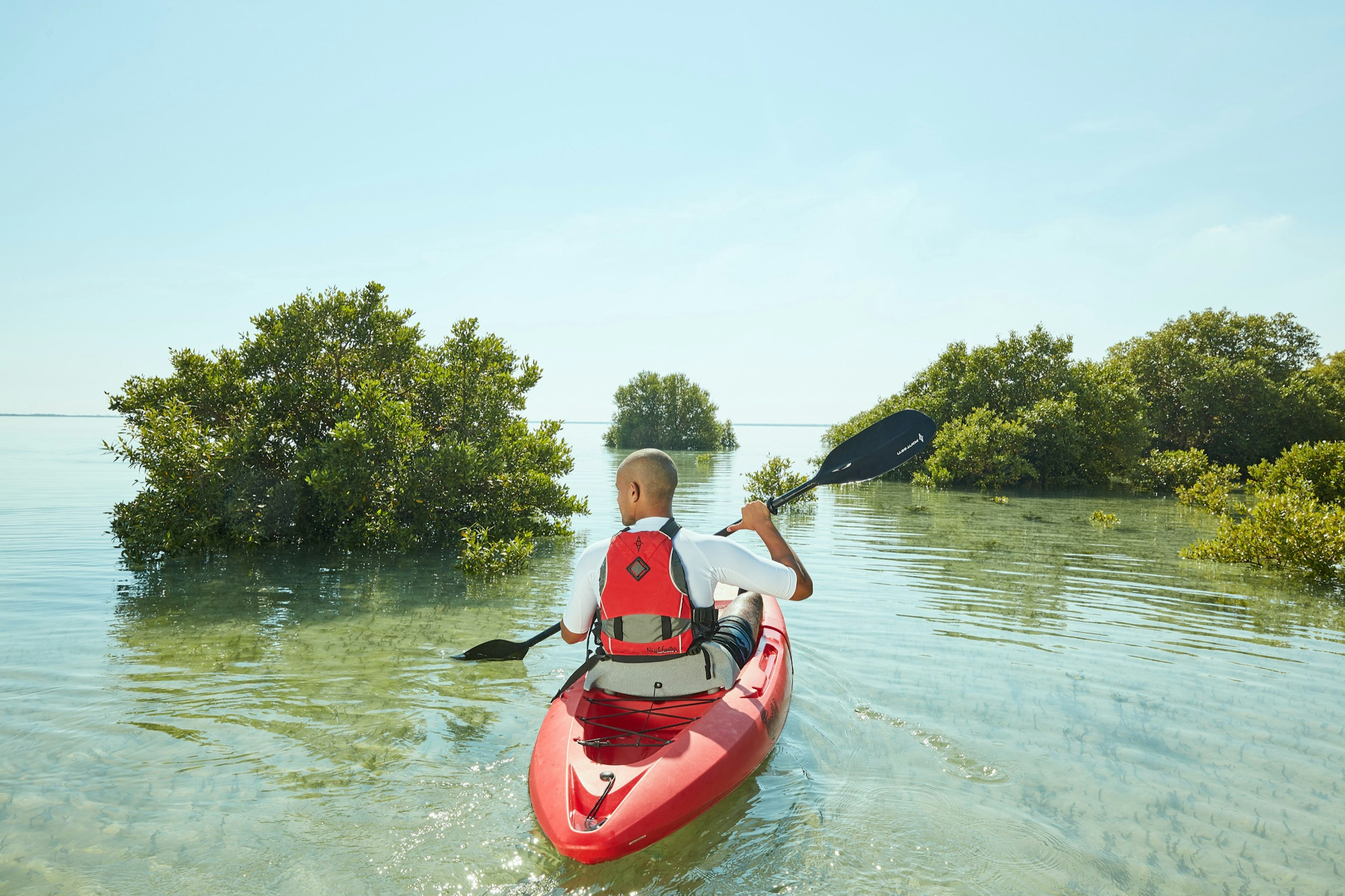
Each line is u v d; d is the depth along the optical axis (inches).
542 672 175.5
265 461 366.9
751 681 131.9
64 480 682.2
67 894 86.7
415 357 412.2
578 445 2132.1
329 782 117.3
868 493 704.4
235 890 88.1
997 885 90.4
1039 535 416.2
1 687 159.9
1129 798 114.1
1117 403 835.4
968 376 898.7
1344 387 1166.3
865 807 109.6
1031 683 166.2
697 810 100.7
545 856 96.0
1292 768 125.5
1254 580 288.0
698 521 468.1
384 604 243.6
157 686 161.9
